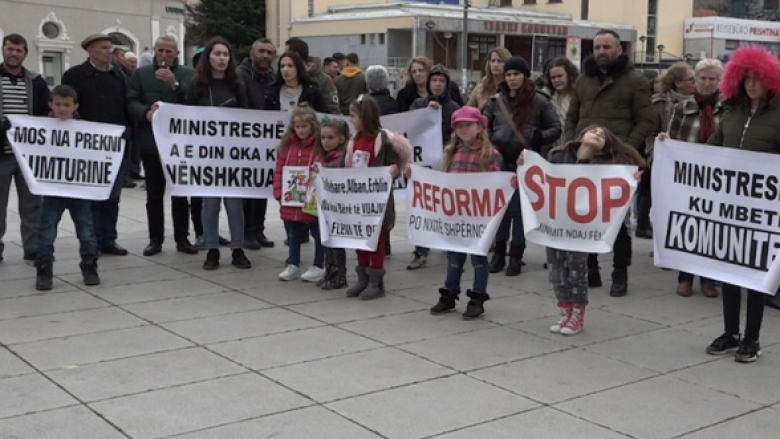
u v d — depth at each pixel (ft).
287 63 27.96
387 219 23.13
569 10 198.59
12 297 23.07
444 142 28.45
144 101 28.02
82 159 24.17
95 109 27.17
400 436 14.10
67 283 24.73
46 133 23.75
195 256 28.96
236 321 21.03
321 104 29.01
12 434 14.02
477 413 15.16
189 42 177.78
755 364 18.25
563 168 19.79
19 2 93.61
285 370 17.37
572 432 14.37
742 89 18.47
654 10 199.82
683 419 15.03
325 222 23.75
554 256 20.30
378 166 23.30
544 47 122.01
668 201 19.42
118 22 103.45
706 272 18.85
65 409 15.12
